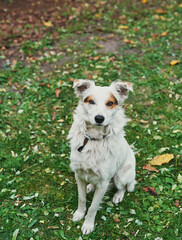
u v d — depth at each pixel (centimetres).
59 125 183
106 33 275
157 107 194
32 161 165
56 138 177
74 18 299
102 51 245
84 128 135
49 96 199
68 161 166
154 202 151
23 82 209
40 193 154
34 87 204
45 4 327
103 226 143
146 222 144
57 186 157
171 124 183
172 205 149
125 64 227
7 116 186
